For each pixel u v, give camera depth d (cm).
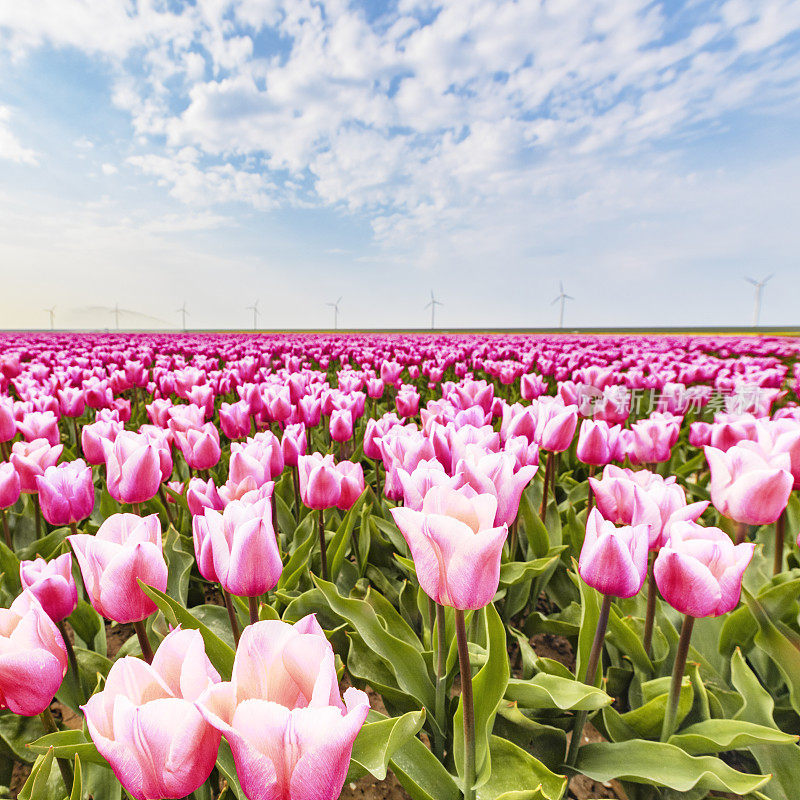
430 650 283
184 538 393
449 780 199
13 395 926
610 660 310
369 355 1422
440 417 398
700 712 242
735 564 181
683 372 970
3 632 150
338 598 252
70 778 200
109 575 162
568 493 476
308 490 292
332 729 90
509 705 230
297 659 101
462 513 160
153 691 107
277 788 93
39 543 360
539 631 336
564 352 1684
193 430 358
